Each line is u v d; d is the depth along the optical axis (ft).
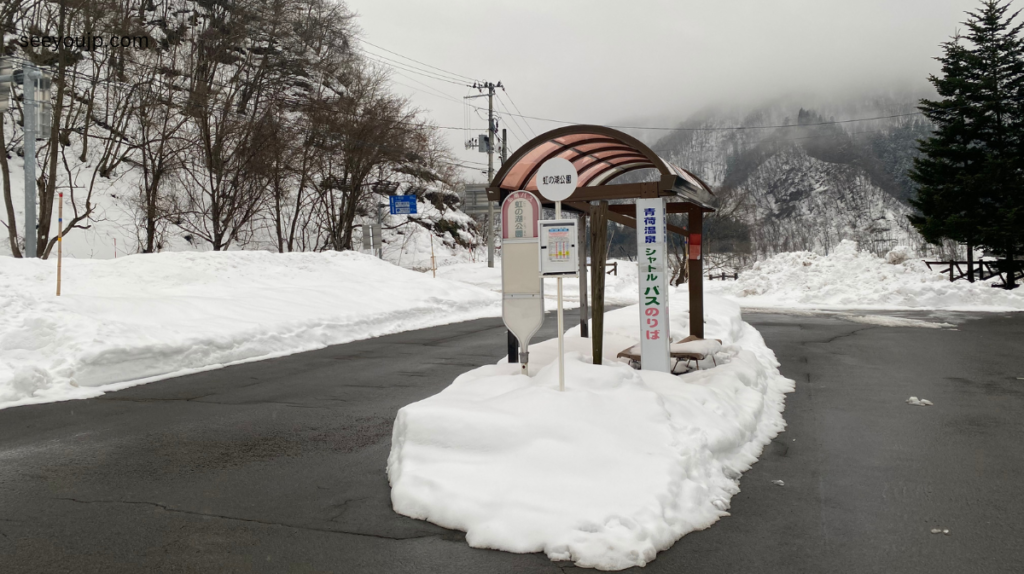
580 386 19.17
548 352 29.32
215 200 105.29
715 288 101.19
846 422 22.79
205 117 105.09
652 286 24.97
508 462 15.05
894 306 80.53
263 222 135.33
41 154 112.37
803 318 64.64
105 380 30.81
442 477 14.80
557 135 25.08
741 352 30.53
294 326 44.60
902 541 12.93
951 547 12.66
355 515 14.43
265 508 14.92
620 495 13.69
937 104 99.86
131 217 113.39
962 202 96.53
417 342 46.32
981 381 30.35
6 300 34.71
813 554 12.37
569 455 15.02
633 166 33.63
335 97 131.23
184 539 13.26
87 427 22.74
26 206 57.31
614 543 12.21
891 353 39.58
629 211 33.71
